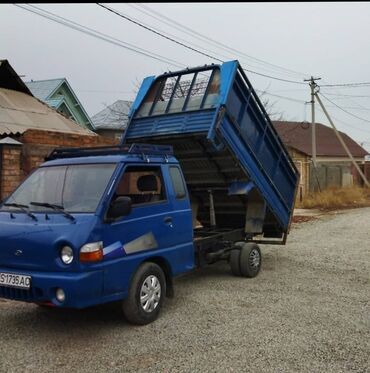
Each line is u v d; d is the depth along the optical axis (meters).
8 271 5.24
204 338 5.23
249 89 8.27
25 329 5.61
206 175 9.09
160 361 4.64
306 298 6.89
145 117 8.53
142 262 5.77
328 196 26.36
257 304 6.57
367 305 6.53
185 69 8.31
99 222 5.15
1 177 9.41
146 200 6.22
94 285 5.00
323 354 4.79
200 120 7.68
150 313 5.74
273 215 9.43
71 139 11.18
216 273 8.69
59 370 4.46
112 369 4.47
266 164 9.07
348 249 11.34
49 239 5.02
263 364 4.55
